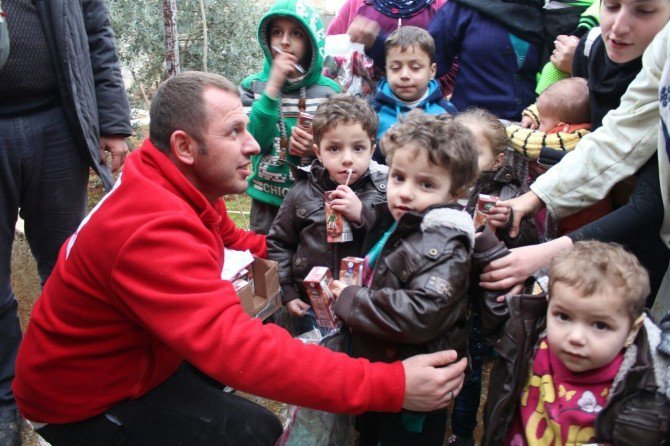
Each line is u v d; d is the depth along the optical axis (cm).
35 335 184
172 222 168
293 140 283
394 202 189
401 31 310
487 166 249
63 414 185
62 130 262
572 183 213
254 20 600
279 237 260
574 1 334
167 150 184
